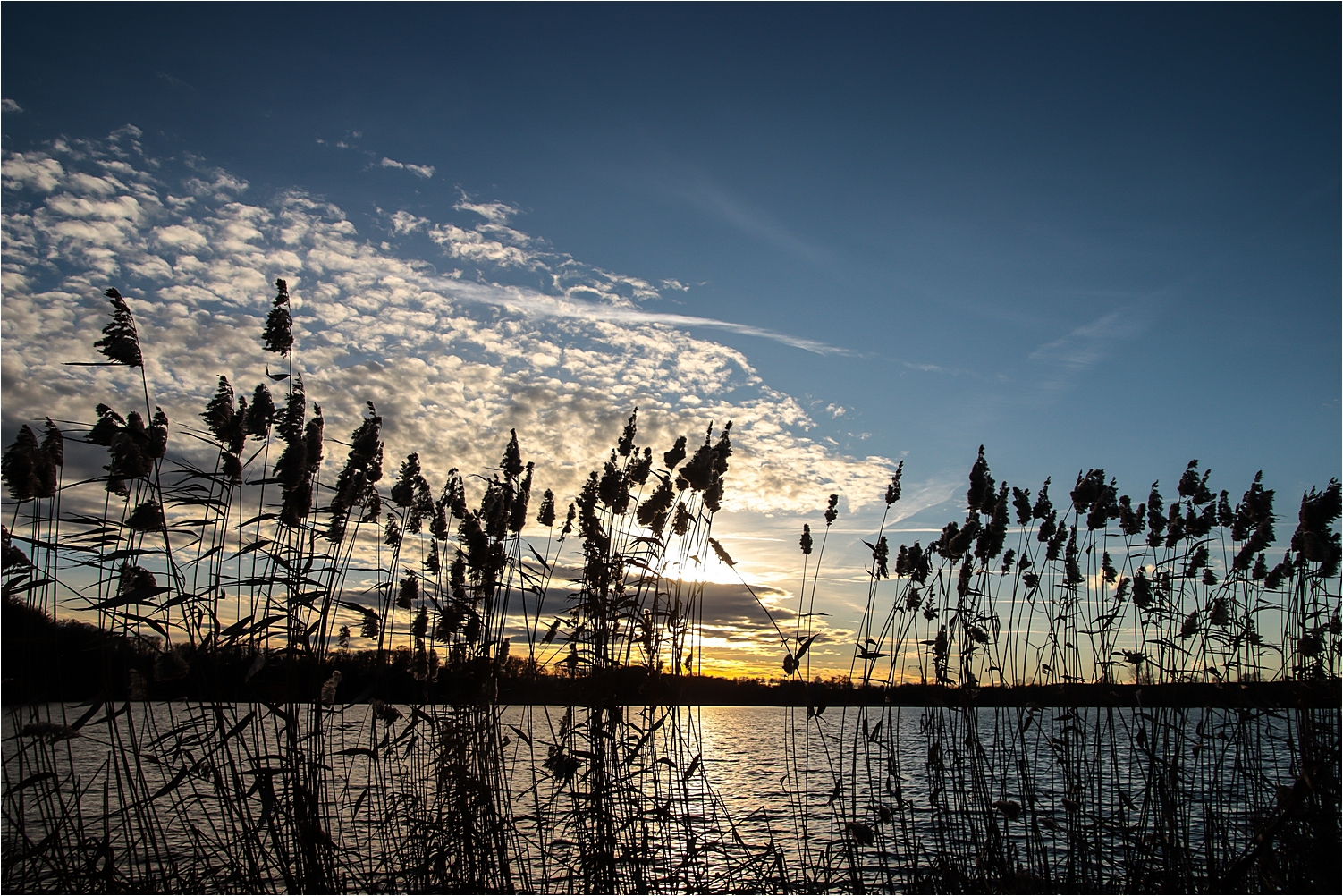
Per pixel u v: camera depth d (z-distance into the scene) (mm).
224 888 4969
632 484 6727
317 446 5434
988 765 7164
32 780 4680
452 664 6090
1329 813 5023
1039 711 7266
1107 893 6465
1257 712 6785
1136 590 7723
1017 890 6141
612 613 6090
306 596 5023
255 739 4926
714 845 6145
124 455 4852
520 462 6633
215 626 4980
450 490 6980
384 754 6250
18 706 4758
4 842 4680
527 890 5844
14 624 4828
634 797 5879
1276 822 5281
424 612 6316
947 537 7566
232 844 5027
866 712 7086
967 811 6816
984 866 6602
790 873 6582
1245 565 7504
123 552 4855
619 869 5777
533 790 6043
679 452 6500
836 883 6562
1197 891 6207
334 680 5371
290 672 4980
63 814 4914
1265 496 7730
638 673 5980
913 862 6727
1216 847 6656
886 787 6934
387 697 6219
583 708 6020
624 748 5863
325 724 5449
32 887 4738
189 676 4945
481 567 6145
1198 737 7184
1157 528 8219
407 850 6043
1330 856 5047
